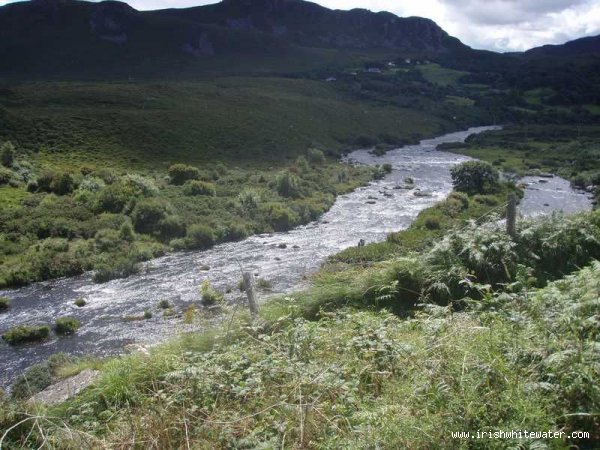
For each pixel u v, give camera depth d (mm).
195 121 84688
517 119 132500
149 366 6895
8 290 30875
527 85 168750
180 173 56500
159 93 104562
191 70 192000
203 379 5867
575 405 4266
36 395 7785
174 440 5039
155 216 41656
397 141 98125
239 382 5684
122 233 39312
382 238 38781
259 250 37250
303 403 4945
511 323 6051
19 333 23656
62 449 5215
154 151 70875
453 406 4301
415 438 4066
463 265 9156
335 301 9039
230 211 45469
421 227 38438
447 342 5473
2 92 95688
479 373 4711
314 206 47344
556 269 9508
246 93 115750
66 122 74562
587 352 4605
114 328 24641
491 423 4137
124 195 44969
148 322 25078
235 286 29219
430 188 58375
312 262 33219
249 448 4523
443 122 121875
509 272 9016
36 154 63594
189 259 35844
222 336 7609
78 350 22422
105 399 6477
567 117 131125
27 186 49406
